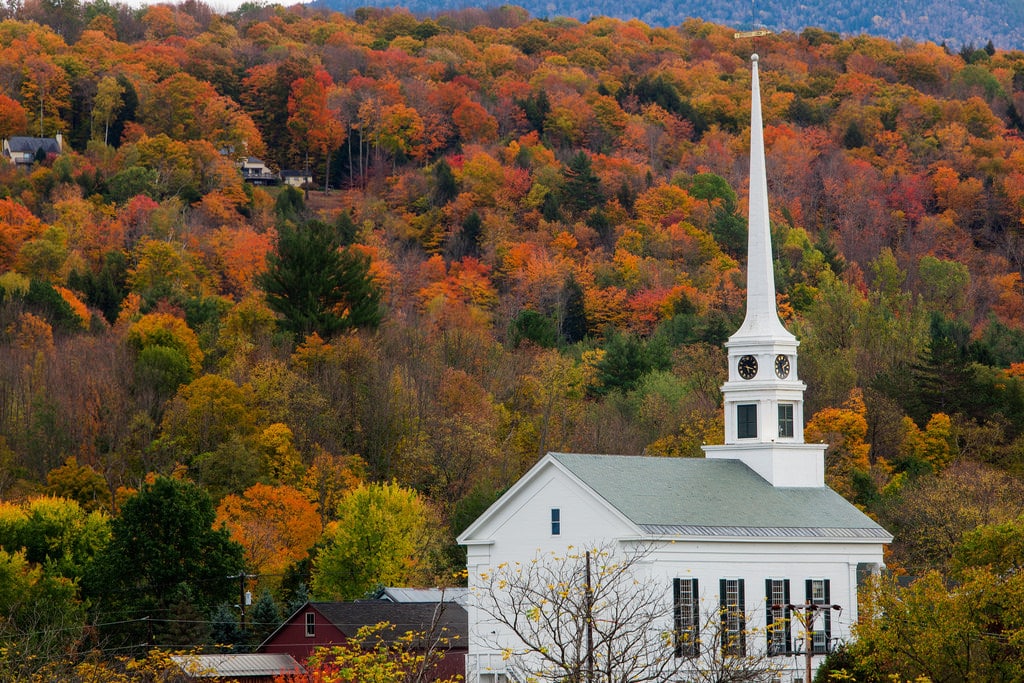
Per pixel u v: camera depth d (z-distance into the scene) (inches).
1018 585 7706.7
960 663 7687.0
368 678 6058.1
